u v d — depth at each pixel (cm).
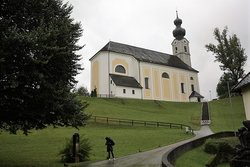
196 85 7531
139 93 5972
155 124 3269
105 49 6231
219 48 5428
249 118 1872
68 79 1349
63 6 1435
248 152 864
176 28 8462
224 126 3431
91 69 6425
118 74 6109
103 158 1538
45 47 1067
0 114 1181
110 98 5212
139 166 1126
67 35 1252
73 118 1290
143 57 6788
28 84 1092
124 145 2012
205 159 1534
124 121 3234
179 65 7494
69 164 1328
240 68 5294
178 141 2206
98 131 2681
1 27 1045
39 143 2041
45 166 1290
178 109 5181
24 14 1170
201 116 4338
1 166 1289
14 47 1013
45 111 1163
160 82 6606
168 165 854
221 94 7556
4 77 1017
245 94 1938
